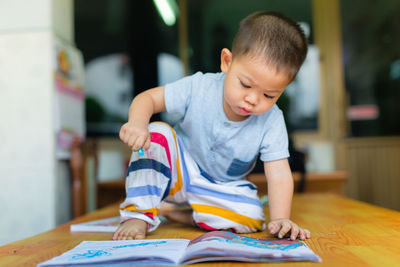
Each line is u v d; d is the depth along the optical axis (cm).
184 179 114
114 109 310
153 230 110
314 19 319
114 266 70
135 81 314
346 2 317
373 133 314
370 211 142
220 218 109
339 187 238
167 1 315
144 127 97
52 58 166
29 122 165
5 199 165
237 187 115
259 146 112
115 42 313
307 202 181
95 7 312
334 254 78
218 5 323
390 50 316
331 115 316
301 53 97
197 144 115
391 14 317
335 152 311
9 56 167
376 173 313
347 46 317
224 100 109
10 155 165
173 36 321
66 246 94
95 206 231
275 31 95
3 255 85
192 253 72
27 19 167
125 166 294
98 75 310
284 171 109
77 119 188
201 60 323
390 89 315
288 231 97
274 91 94
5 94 167
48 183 163
